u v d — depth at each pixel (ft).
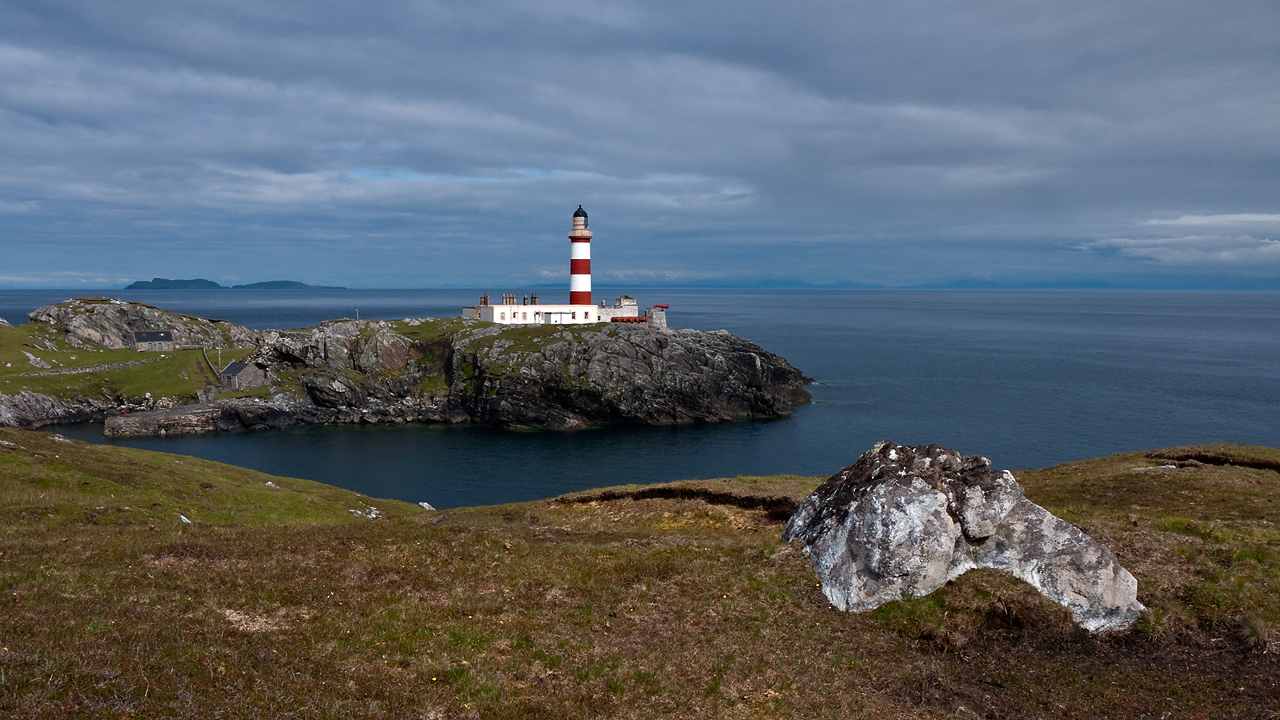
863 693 59.93
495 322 536.01
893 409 449.48
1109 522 90.27
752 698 57.88
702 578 79.25
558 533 101.45
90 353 517.14
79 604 60.49
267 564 77.25
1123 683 62.18
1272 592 71.87
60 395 433.89
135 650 51.98
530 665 59.82
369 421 438.81
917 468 81.25
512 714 51.88
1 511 109.19
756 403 444.96
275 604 66.80
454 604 70.13
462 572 78.79
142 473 153.69
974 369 617.21
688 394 433.89
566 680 58.03
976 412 435.53
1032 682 62.64
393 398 458.09
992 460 328.70
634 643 65.51
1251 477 124.77
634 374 440.04
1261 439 358.64
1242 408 439.22
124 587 66.08
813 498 91.20
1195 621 69.26
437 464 340.18
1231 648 66.08
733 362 457.27
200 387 463.42
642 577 79.66
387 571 77.77
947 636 68.03
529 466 336.08
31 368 459.73
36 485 130.41
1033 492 132.98
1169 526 90.79
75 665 47.65
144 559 75.15
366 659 57.72
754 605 74.18
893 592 73.15
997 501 77.46
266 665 53.78
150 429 402.11
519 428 420.77
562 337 468.75
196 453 360.89
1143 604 71.05
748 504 122.01
